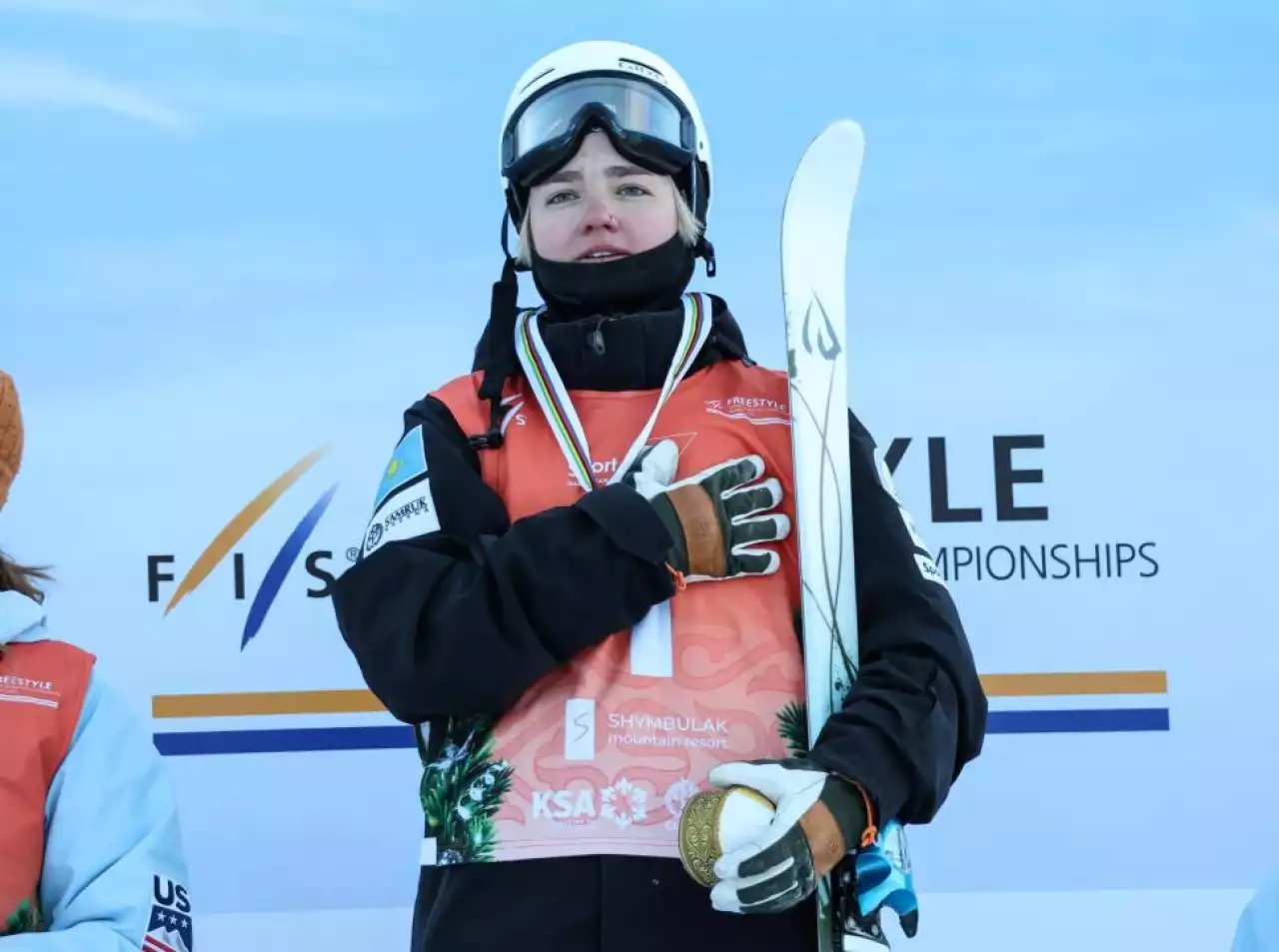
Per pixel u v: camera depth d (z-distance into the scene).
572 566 4.12
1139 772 7.05
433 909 4.29
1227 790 7.04
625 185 4.91
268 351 7.38
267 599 7.21
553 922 4.11
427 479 4.55
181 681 7.14
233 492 7.28
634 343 4.73
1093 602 7.15
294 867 7.03
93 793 4.95
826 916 4.10
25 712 4.96
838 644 4.32
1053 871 7.00
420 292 7.46
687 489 4.36
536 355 4.73
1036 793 7.04
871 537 4.52
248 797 7.06
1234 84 7.53
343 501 7.30
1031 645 7.12
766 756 4.24
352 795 7.09
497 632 4.10
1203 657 7.12
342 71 7.60
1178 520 7.20
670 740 4.23
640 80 4.95
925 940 6.97
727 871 3.81
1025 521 7.21
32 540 7.19
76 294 7.36
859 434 4.77
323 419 7.34
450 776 4.30
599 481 4.53
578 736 4.22
